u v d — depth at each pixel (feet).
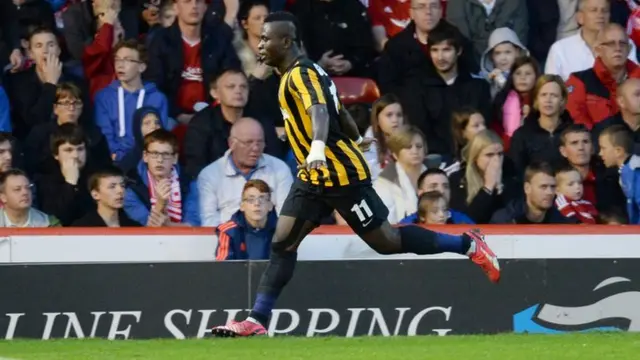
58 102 89.92
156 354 55.47
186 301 70.74
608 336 67.26
